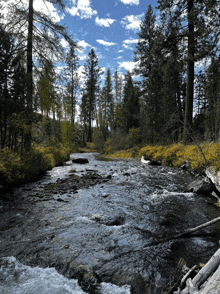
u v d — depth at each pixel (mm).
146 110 18031
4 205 4816
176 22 12141
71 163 13312
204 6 10680
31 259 2650
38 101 8883
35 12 9281
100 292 2070
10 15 8648
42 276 2309
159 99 17359
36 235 3340
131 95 24875
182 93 21438
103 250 2900
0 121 7762
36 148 10938
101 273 2383
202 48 10797
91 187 6645
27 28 9375
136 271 2428
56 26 9375
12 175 6219
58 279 2262
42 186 6707
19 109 8016
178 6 12016
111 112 42969
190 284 1816
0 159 6633
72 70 33750
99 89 45062
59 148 16891
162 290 2109
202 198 5422
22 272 2375
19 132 8586
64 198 5422
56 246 2992
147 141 19172
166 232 3494
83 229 3582
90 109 42906
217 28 10711
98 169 10602
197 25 11148
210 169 6117
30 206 4766
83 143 36281
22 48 8852
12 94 8180
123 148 22859
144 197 5535
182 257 2727
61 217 4129
